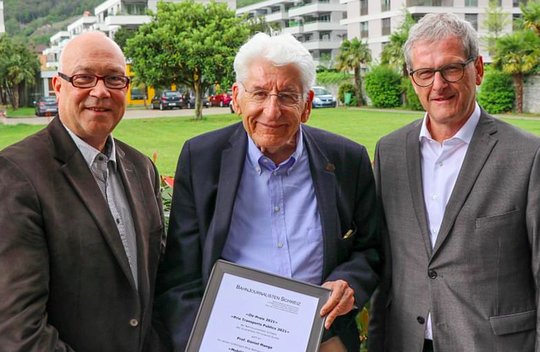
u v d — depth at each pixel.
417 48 2.63
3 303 2.21
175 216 2.83
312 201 2.77
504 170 2.57
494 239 2.56
